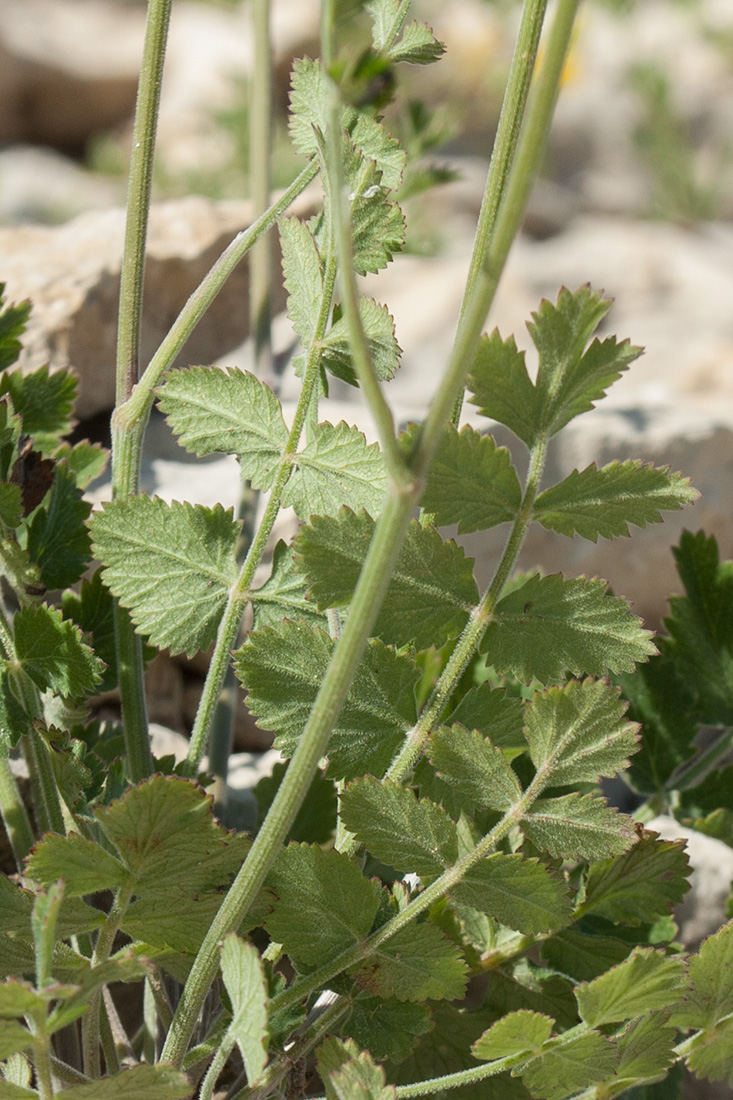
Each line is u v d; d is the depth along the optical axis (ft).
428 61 2.46
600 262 10.51
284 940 2.47
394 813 2.45
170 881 2.42
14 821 2.64
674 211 12.42
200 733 2.56
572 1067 2.46
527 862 2.45
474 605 2.46
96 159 13.91
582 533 2.45
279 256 3.46
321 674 2.48
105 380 3.51
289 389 4.16
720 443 4.11
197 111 14.17
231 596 2.54
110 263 3.55
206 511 2.54
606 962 2.63
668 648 2.86
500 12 11.20
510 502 2.44
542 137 2.22
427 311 7.36
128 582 2.53
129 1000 2.87
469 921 2.60
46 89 15.88
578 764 2.44
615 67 16.39
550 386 2.43
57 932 2.42
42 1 16.94
